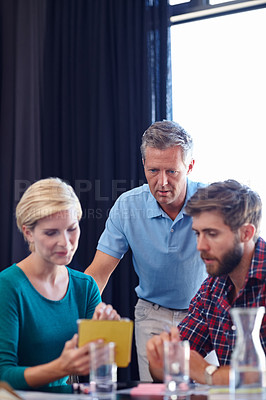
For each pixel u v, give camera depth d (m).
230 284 1.64
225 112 2.89
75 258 3.02
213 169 2.89
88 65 3.12
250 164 2.81
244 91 2.85
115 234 2.32
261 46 2.83
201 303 1.70
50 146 3.18
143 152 2.12
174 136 2.05
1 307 1.51
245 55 2.86
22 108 3.32
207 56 2.95
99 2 3.08
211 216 1.47
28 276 1.59
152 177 2.10
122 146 2.96
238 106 2.86
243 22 2.87
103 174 2.97
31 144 3.30
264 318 1.52
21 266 1.61
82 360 1.30
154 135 2.06
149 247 2.24
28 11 3.37
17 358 1.53
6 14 3.38
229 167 2.86
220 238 1.47
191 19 3.00
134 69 2.96
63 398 1.24
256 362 1.16
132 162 2.91
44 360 1.58
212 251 1.48
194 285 2.24
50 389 1.41
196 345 1.68
